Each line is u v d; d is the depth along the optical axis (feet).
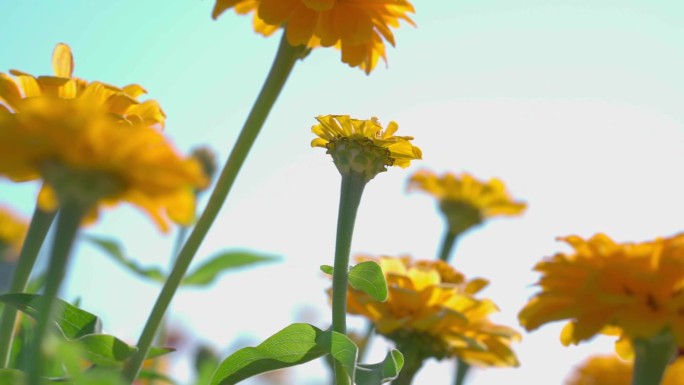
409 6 2.77
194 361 3.51
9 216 3.92
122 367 2.51
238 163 2.62
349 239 2.60
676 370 3.81
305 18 2.68
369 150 2.64
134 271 3.43
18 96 2.43
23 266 2.57
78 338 2.41
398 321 2.92
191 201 2.19
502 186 4.25
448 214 4.23
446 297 2.99
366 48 2.78
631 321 2.74
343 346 2.48
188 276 3.37
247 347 2.51
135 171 2.12
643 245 2.81
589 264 2.83
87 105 2.11
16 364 2.74
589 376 3.73
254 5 2.93
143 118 2.52
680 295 2.76
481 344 2.93
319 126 2.67
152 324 2.54
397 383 2.96
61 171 2.11
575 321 2.86
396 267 3.08
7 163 2.11
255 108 2.65
